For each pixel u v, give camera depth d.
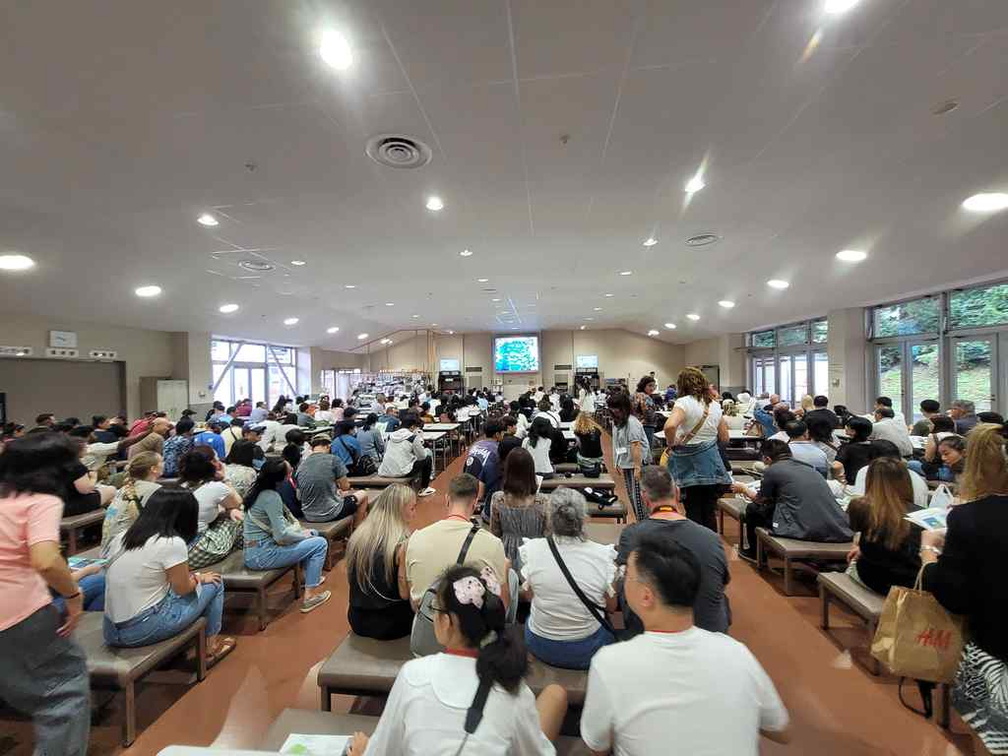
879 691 2.41
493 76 2.85
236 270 7.89
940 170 3.97
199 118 3.24
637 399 7.56
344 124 3.37
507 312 14.21
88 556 3.19
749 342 14.30
